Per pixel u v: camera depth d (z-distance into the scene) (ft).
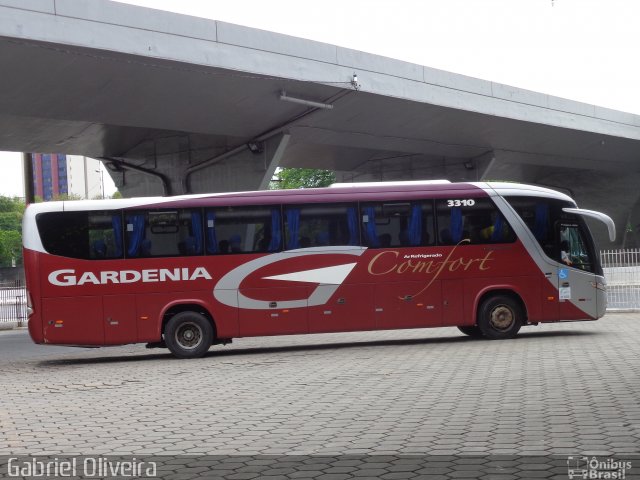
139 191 130.41
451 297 60.85
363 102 118.52
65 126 109.09
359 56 113.91
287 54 103.24
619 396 32.91
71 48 81.46
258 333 59.21
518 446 24.50
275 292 59.41
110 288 58.23
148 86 93.81
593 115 171.32
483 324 61.41
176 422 31.45
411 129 137.39
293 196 60.44
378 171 174.09
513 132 156.97
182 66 91.66
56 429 30.99
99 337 57.98
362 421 29.84
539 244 61.82
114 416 33.58
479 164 166.20
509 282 61.31
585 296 62.13
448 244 61.16
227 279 59.06
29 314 58.03
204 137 122.21
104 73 88.33
